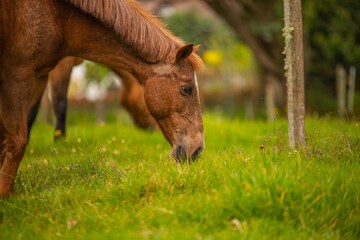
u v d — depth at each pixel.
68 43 9.22
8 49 8.72
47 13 8.79
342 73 24.66
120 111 27.47
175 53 9.34
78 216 7.54
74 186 8.66
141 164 9.55
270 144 10.18
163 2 26.38
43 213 7.88
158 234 6.74
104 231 7.11
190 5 28.81
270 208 7.29
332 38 29.72
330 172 8.07
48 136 14.45
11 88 8.78
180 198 7.69
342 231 7.32
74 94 32.34
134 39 9.29
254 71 37.22
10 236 7.29
